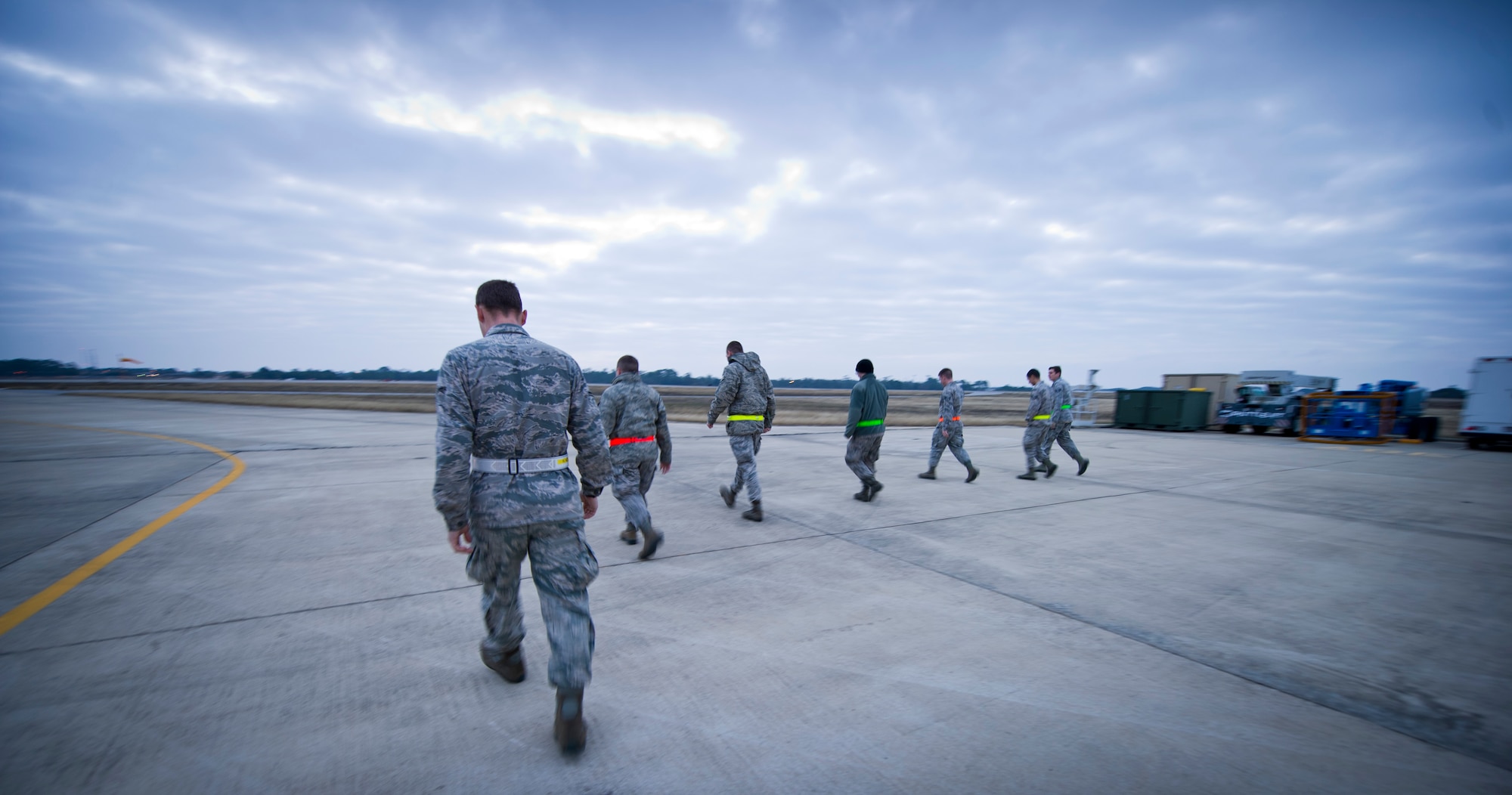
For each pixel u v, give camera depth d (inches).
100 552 181.3
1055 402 337.1
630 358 181.6
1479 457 498.0
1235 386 773.9
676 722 93.4
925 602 145.3
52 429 598.5
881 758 84.7
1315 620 137.4
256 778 78.7
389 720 93.3
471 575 92.9
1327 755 86.5
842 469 359.3
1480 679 109.9
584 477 97.6
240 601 143.1
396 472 335.9
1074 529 220.1
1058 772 82.0
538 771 81.1
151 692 100.7
